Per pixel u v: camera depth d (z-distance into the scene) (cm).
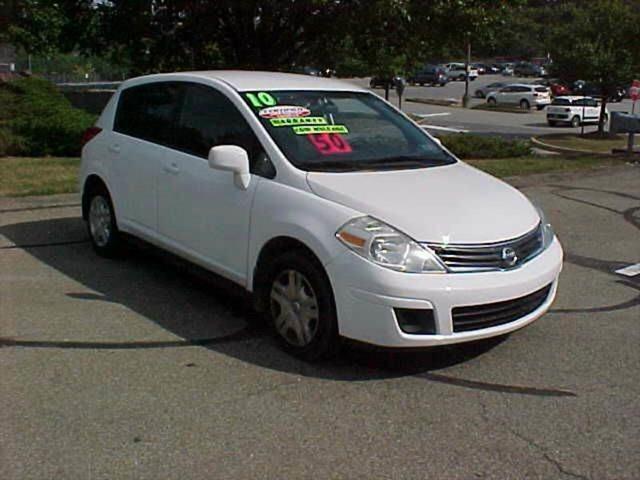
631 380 446
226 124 542
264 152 505
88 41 1581
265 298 488
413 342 418
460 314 425
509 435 376
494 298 431
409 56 1600
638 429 385
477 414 398
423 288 415
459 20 1409
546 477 339
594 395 424
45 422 379
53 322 521
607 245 795
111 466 340
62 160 1333
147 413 390
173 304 565
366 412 397
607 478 339
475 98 5634
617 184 1197
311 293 451
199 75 591
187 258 568
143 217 618
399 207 446
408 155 550
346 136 539
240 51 1536
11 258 682
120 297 578
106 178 664
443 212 450
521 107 4878
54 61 4506
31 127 1529
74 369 443
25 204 915
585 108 3656
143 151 615
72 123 1602
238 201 504
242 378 435
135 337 496
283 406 402
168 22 1486
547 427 385
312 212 454
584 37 2867
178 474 335
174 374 439
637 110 4331
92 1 1512
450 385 433
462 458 354
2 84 2083
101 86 3634
